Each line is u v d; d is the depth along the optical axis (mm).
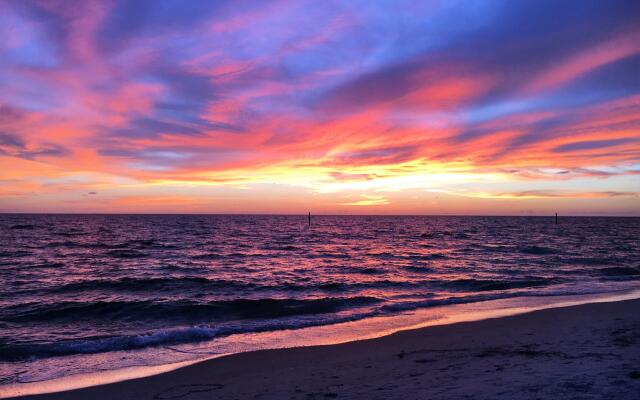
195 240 56656
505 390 5691
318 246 48719
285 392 6695
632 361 6918
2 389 7426
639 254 36844
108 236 63688
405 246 48938
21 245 46406
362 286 20562
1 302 16859
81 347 10008
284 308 14820
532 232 84000
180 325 12953
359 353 9156
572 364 6918
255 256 36500
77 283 21250
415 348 9344
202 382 7566
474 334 10461
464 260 32906
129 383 7633
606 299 15727
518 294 16984
